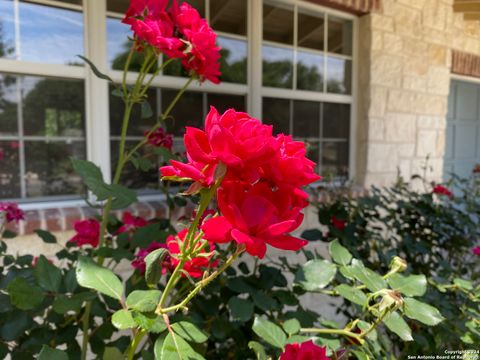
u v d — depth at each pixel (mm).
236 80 2354
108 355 774
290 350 835
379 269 1925
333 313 2750
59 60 1857
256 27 2359
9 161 1811
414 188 3221
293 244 539
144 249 1279
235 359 1327
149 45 1127
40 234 1448
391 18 2885
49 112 1876
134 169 2121
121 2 1991
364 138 2863
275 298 1390
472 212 2600
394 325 902
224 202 530
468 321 1290
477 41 3658
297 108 2658
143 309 661
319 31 2693
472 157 4133
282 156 561
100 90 1944
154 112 2141
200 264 767
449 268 1943
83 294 862
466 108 3998
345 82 2869
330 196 2480
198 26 1102
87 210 1874
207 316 1355
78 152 1962
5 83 1769
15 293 872
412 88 3104
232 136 501
